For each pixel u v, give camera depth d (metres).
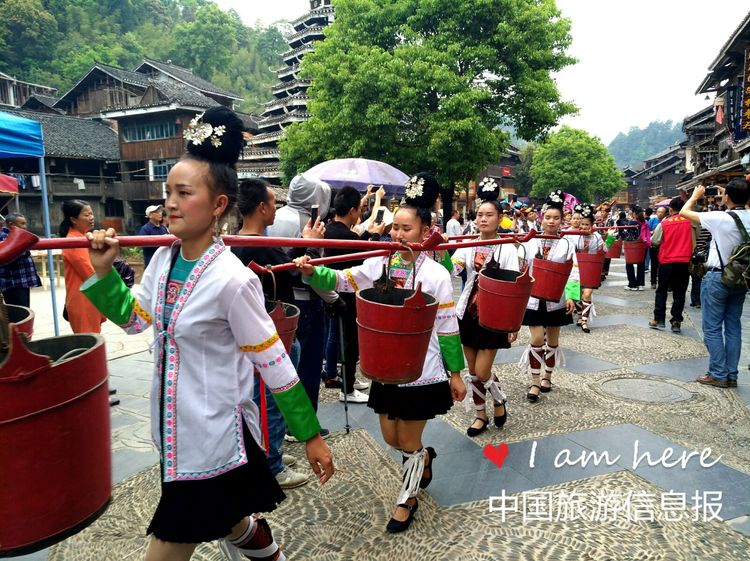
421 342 2.24
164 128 30.30
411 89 14.71
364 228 4.90
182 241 1.70
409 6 16.31
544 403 4.45
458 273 3.97
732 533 2.65
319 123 16.52
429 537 2.63
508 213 10.70
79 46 53.84
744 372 5.23
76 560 2.48
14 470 1.24
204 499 1.64
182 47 60.00
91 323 4.64
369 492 3.05
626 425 3.96
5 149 5.11
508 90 16.28
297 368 3.44
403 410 2.64
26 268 5.39
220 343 1.66
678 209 7.06
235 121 1.69
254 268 2.49
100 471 1.43
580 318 7.34
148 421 4.12
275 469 3.05
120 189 31.59
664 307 7.36
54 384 1.26
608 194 52.56
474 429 3.82
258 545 1.99
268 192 3.04
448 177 15.83
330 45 17.06
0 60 48.72
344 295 4.32
